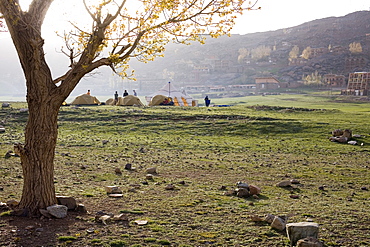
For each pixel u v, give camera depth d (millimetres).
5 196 11289
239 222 9523
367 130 32906
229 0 8383
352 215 10398
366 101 121875
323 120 39125
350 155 23938
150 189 13250
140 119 37531
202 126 34875
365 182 15766
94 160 19312
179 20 8664
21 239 7750
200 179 15523
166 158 20938
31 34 8852
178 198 11953
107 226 8852
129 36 9078
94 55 9234
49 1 9062
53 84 9234
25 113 37625
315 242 7277
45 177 9391
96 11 8914
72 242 7730
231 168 18406
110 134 30766
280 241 8188
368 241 8336
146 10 8922
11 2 8648
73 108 42156
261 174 17141
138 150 23609
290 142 28875
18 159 18281
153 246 7703
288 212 10656
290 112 48031
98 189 12891
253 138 30578
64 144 24781
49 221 8906
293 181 15289
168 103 59562
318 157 23000
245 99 165125
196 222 9461
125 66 9281
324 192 13727
